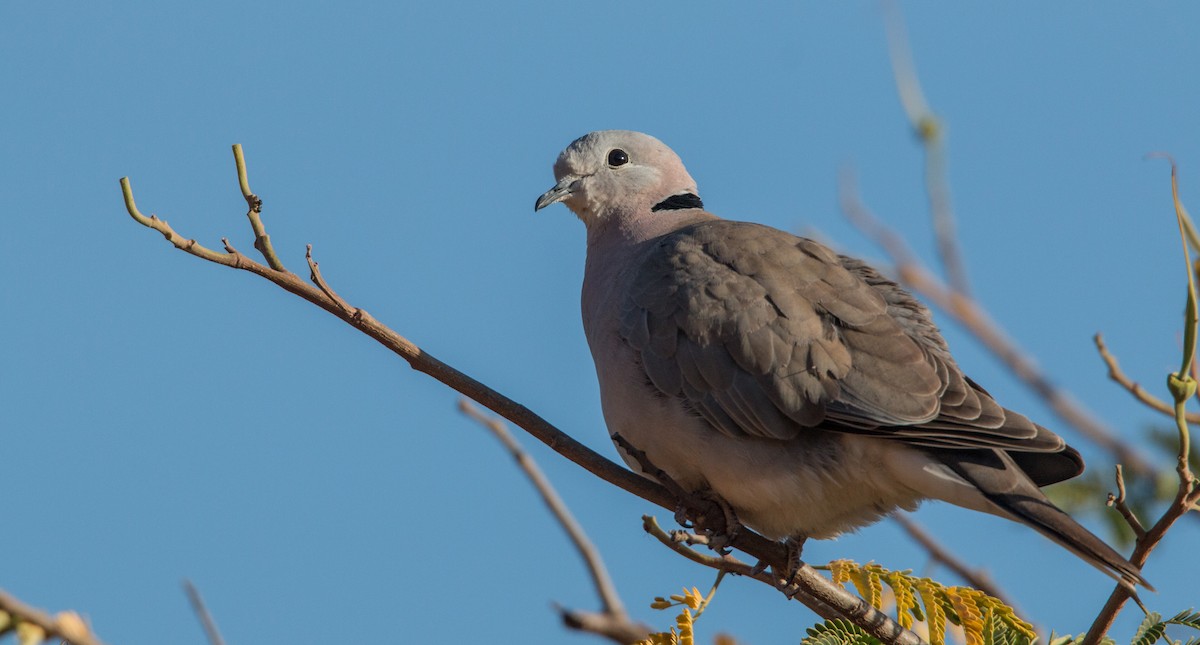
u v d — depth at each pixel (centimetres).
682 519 967
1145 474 1038
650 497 968
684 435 988
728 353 980
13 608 621
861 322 979
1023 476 898
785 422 959
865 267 1060
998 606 870
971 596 874
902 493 962
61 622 634
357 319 906
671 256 1054
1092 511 1035
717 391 977
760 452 968
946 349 1027
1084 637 830
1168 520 779
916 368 951
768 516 997
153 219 859
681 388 992
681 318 1003
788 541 995
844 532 1019
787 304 982
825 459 959
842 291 1000
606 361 1052
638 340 1022
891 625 882
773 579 860
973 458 912
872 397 938
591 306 1193
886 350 962
